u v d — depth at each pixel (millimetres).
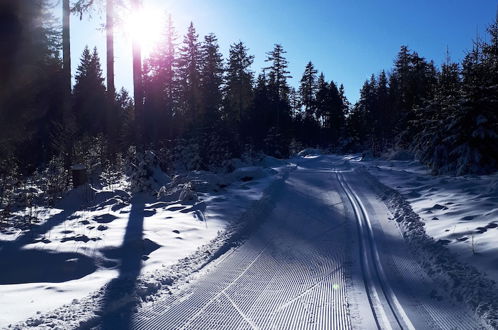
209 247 8594
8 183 13484
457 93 20484
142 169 14641
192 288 6262
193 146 24578
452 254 7570
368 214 12312
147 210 11984
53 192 13508
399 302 5727
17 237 8859
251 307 5543
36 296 5809
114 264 7559
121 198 13492
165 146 25266
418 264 7559
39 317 4949
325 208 13438
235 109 51344
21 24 12727
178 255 8055
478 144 18203
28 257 7613
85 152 18344
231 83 53781
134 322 4988
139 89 16078
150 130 21062
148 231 9586
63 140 16953
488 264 6711
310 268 7434
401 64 47625
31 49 13359
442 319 5117
